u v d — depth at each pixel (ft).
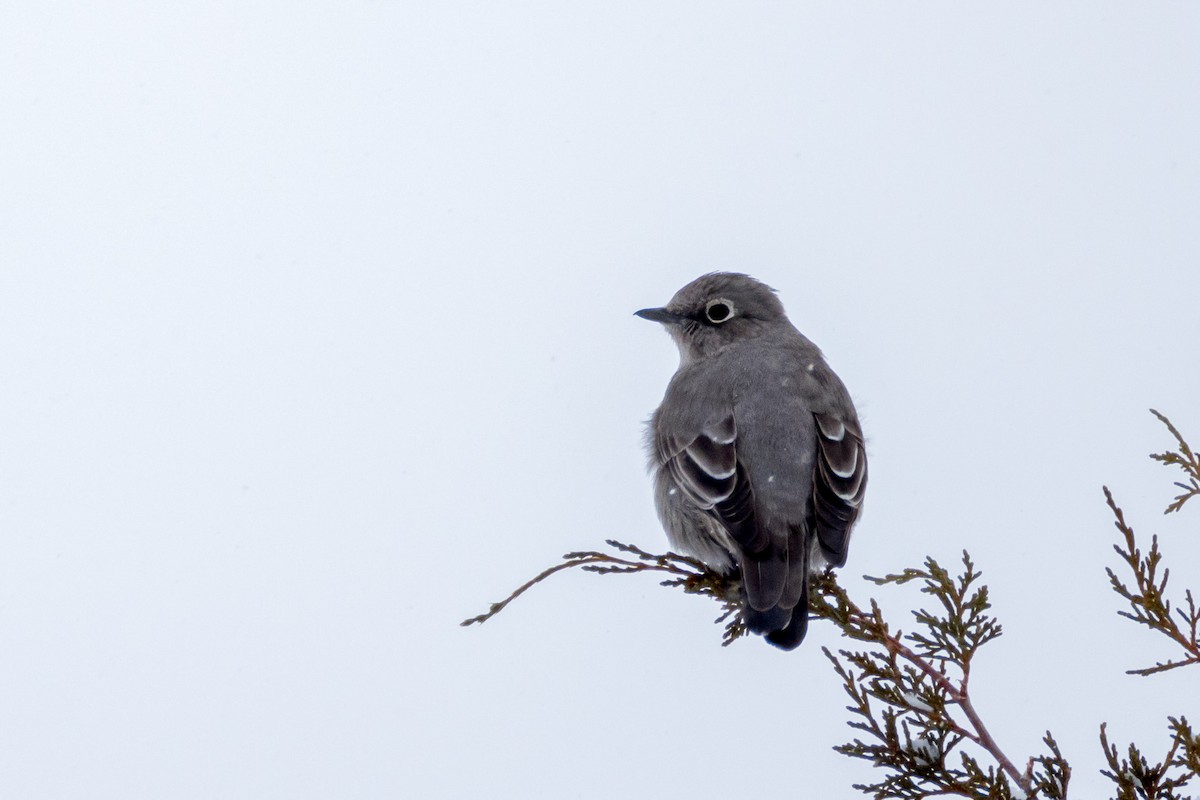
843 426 39.52
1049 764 29.50
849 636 33.32
